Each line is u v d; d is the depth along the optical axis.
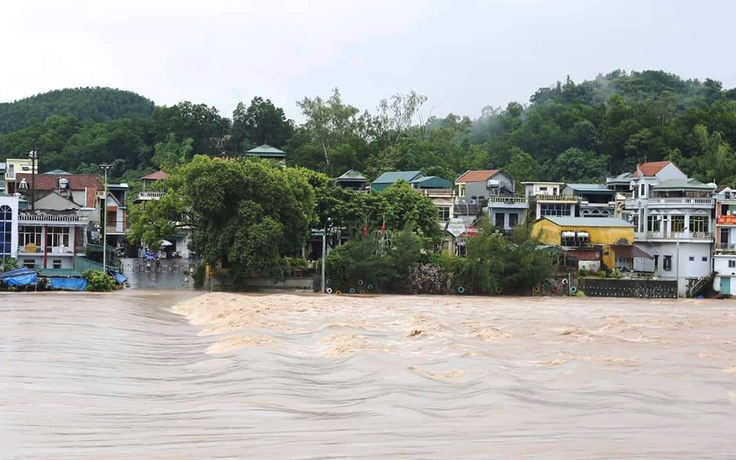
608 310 83.31
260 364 44.00
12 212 97.31
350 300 88.75
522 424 31.97
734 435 30.48
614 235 119.75
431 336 56.03
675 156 163.62
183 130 188.00
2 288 91.44
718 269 113.56
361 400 36.00
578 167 168.25
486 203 136.38
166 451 28.34
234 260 95.62
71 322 62.38
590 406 34.94
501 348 51.69
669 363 45.69
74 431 31.02
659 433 30.70
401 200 118.12
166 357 48.44
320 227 116.50
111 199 137.12
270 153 162.12
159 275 112.00
